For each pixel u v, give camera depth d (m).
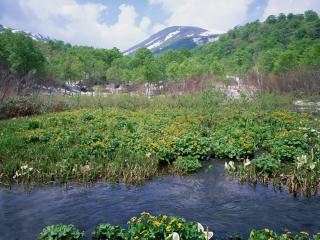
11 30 53.78
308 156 9.85
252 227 6.41
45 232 5.84
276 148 10.94
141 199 7.92
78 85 65.56
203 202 7.70
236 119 17.28
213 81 29.50
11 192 8.30
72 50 106.94
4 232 6.30
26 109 20.02
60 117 17.36
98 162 9.87
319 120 16.55
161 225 5.53
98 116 17.66
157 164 10.21
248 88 27.39
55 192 8.34
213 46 157.88
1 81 25.44
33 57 48.03
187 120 16.67
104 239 5.88
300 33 116.31
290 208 7.23
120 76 72.62
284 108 20.94
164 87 31.58
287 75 30.77
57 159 10.14
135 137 12.49
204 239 5.32
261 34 138.75
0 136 12.85
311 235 6.04
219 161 10.91
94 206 7.51
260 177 8.96
